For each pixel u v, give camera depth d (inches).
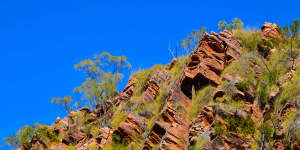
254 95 1523.1
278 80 1512.1
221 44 1903.3
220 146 1342.3
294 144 1200.2
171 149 1457.9
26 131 2260.1
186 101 1744.6
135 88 2170.3
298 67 1525.6
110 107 2197.3
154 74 2068.2
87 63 2246.6
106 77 2247.8
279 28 1985.7
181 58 2171.5
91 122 2178.9
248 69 1670.8
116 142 1727.4
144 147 1577.3
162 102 1854.1
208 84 1755.7
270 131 1283.2
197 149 1384.1
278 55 1722.4
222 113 1440.7
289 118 1282.0
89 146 1855.3
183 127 1565.0
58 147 2081.7
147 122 1759.4
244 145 1327.5
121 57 2317.9
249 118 1427.2
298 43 1788.9
